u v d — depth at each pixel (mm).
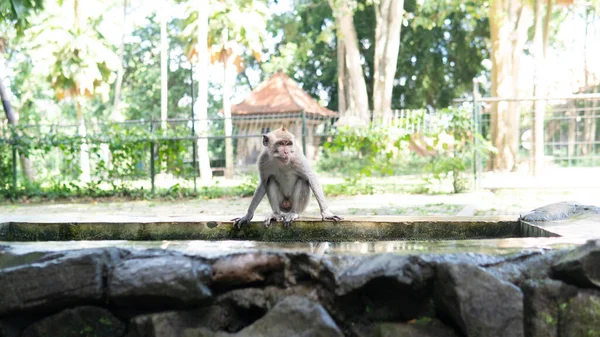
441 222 5648
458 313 3662
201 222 5809
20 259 4117
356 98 34219
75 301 3949
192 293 3781
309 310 3699
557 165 19266
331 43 45094
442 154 18891
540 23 25078
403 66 42562
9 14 12734
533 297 3793
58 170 21938
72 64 30531
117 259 4000
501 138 22391
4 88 22797
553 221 5391
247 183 19250
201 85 27812
